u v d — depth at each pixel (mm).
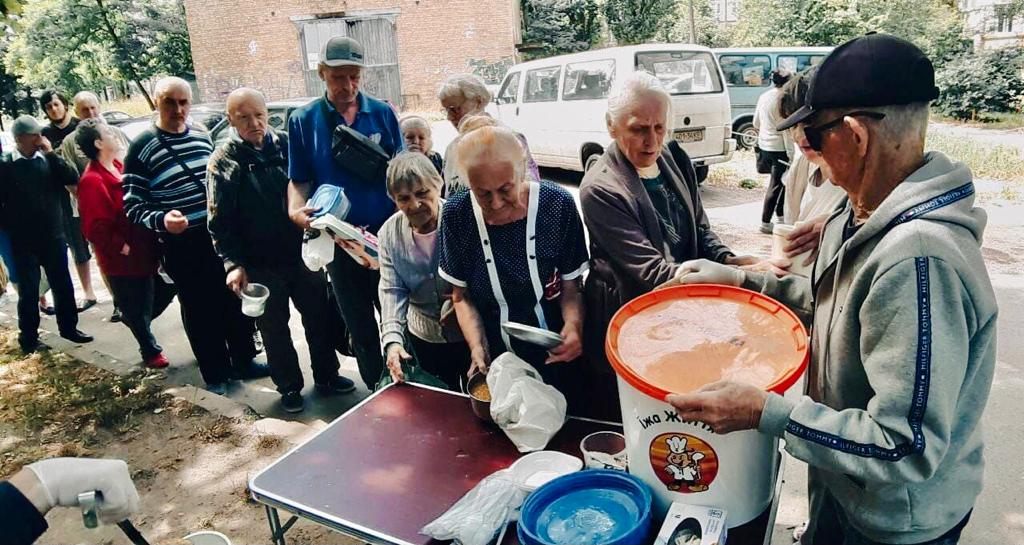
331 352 3484
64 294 4352
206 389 3686
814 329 1305
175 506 2684
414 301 2479
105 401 3547
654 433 1211
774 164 5746
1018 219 6062
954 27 15750
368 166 2938
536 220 1888
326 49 2896
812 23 17531
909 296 995
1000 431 2953
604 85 7637
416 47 19141
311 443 1713
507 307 1977
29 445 3201
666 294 1441
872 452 1010
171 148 3350
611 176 1950
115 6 20109
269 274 3170
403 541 1350
